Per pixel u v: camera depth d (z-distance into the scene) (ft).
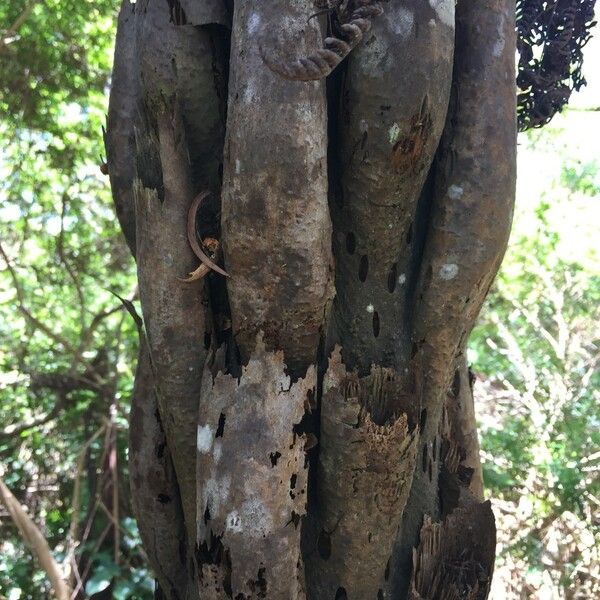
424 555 1.06
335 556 0.99
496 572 2.71
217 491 0.91
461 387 1.35
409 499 1.08
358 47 0.90
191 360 0.99
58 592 1.93
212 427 0.93
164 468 1.11
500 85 0.99
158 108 0.97
